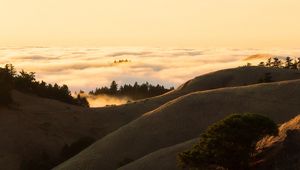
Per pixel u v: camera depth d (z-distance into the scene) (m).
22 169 72.00
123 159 57.62
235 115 32.72
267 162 30.62
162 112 67.81
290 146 30.25
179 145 47.69
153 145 60.47
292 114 64.00
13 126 86.62
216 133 31.84
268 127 31.48
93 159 57.91
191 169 33.06
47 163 71.31
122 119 100.94
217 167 32.31
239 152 31.17
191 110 67.50
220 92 72.88
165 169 43.41
